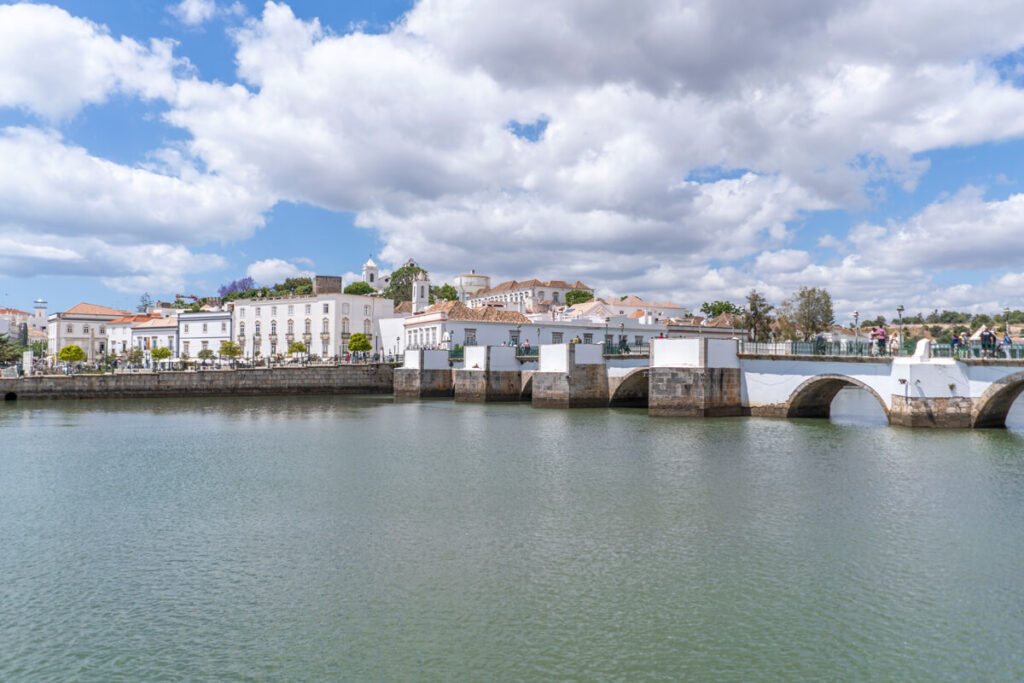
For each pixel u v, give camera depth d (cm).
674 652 1457
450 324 8925
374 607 1683
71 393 7825
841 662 1414
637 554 2050
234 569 1945
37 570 1948
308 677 1361
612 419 5541
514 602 1706
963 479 3031
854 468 3297
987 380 4322
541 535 2241
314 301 11712
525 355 7675
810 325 11569
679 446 4028
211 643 1504
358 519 2441
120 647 1488
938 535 2219
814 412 5519
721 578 1856
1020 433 4303
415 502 2684
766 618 1612
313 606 1691
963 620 1598
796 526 2328
